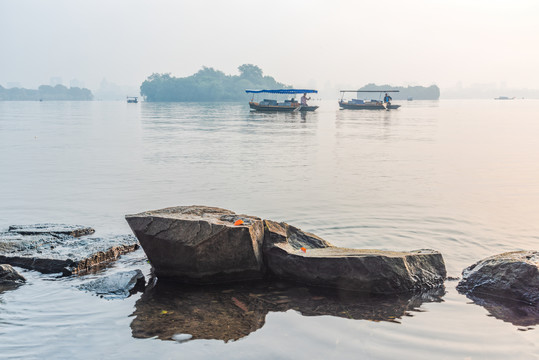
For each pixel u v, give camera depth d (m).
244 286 8.36
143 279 8.56
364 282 8.02
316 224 11.46
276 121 53.94
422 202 13.70
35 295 7.64
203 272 8.42
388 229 11.09
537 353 5.93
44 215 12.44
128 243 10.02
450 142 30.58
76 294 7.72
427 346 6.11
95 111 97.75
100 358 5.75
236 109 103.75
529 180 17.19
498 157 23.42
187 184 16.33
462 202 13.74
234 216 9.26
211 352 5.90
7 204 13.60
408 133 37.56
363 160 22.11
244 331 6.49
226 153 24.56
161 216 8.66
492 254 9.52
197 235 8.30
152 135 35.88
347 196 14.46
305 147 27.28
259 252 8.81
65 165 20.64
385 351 5.97
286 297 7.80
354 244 10.06
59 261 8.76
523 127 45.78
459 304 7.46
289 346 6.07
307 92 79.56
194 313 7.09
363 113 75.56
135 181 16.91
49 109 113.81
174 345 6.07
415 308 7.32
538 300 7.43
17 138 33.47
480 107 124.06
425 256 8.50
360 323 6.77
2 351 5.89
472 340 6.27
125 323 6.71
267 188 15.62
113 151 25.56
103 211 12.80
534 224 11.48
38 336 6.29
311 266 8.37
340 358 5.79
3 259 8.98
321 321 6.84
